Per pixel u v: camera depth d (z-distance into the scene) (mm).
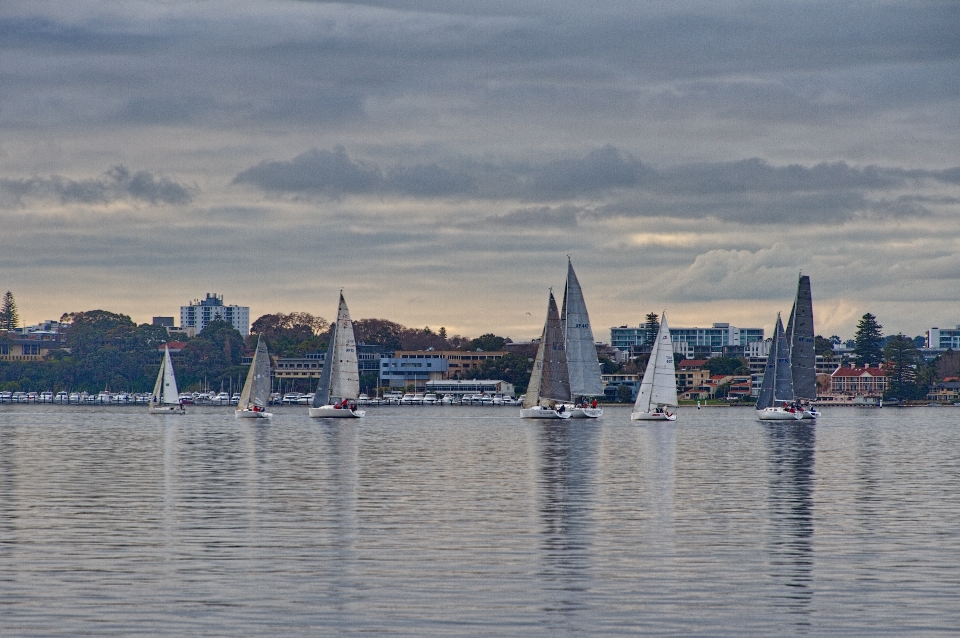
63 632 36312
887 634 36344
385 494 71938
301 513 61938
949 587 42719
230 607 39469
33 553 49125
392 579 43938
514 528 56406
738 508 64812
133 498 69438
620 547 50906
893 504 67125
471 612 38906
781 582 43562
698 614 38688
